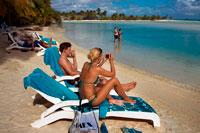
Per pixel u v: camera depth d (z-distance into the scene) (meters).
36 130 2.65
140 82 6.13
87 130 2.50
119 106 3.16
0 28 20.45
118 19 111.81
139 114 3.03
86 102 2.88
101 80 3.69
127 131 2.84
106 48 12.98
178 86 5.84
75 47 13.03
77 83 4.11
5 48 9.21
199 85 5.97
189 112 4.10
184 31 32.06
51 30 27.02
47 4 37.00
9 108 3.26
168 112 3.97
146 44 15.46
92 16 107.38
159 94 5.15
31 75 2.99
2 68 5.64
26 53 8.71
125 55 10.70
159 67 8.19
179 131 3.14
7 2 23.22
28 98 3.81
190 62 9.20
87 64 2.96
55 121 3.03
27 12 27.30
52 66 3.97
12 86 4.37
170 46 14.54
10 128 2.60
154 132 2.97
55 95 3.04
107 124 3.10
